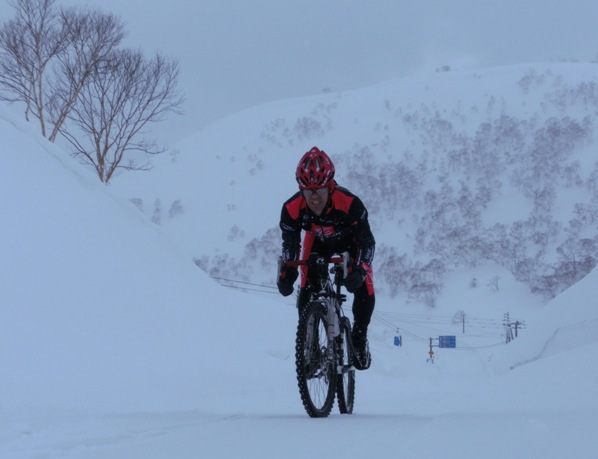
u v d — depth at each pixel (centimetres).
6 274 1033
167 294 1376
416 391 1412
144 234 1518
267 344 1499
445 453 217
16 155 1362
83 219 1343
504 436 252
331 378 456
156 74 2853
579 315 2216
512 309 13888
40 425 392
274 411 589
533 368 1059
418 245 17638
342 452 228
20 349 879
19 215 1195
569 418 313
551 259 15850
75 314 1067
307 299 474
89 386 849
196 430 329
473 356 7225
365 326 508
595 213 17312
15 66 2695
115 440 312
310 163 443
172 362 1104
